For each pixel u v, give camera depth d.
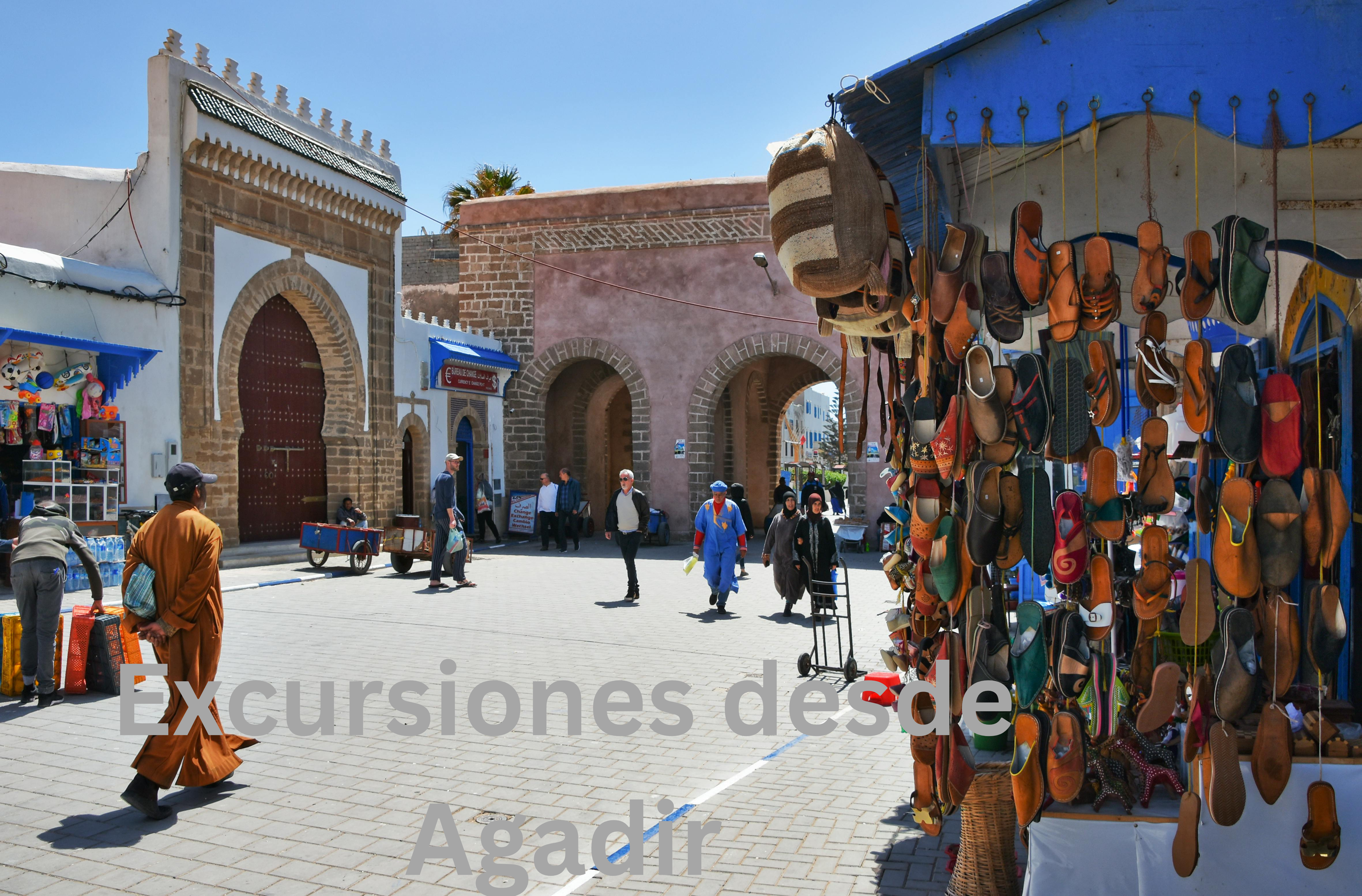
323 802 5.04
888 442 4.55
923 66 3.45
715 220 22.98
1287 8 3.06
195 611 4.96
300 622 10.73
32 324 12.70
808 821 4.73
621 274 23.64
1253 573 3.01
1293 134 3.04
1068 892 3.25
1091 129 3.88
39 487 12.27
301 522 18.23
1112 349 3.19
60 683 7.43
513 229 24.41
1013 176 4.61
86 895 3.91
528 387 24.27
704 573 13.27
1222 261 3.07
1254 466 3.17
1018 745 3.19
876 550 21.02
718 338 22.92
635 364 23.45
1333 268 4.43
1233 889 3.20
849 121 3.94
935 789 3.66
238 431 16.22
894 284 3.74
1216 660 3.06
